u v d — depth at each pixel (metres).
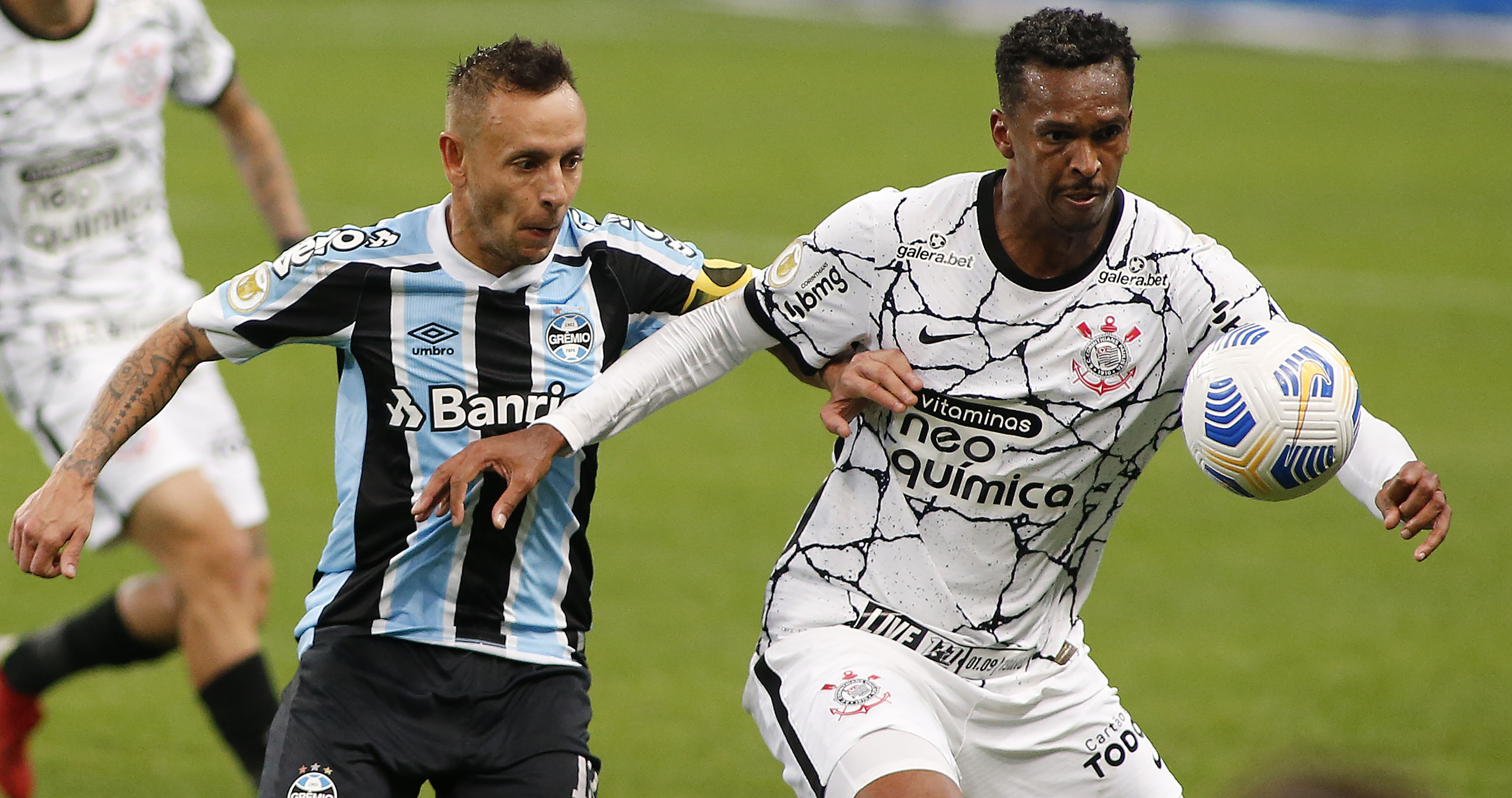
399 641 13.71
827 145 69.75
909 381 13.41
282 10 107.44
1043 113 12.41
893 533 13.92
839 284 13.77
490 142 13.12
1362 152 71.19
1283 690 23.27
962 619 13.94
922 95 83.75
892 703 13.30
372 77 84.25
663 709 22.08
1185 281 13.38
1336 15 100.75
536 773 13.55
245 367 40.16
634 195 58.75
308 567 27.25
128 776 19.92
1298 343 12.89
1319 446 12.68
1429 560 29.19
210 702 18.67
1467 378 40.22
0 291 20.00
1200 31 103.31
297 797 13.19
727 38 101.44
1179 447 36.62
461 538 13.63
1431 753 21.11
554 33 101.31
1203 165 67.50
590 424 13.54
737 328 14.16
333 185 59.12
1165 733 21.64
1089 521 14.11
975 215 13.41
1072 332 13.34
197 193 58.28
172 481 18.84
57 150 19.89
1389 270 51.31
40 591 26.58
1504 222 58.66
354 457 13.91
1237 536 30.55
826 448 35.03
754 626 25.17
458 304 13.80
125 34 20.23
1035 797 14.57
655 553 28.36
